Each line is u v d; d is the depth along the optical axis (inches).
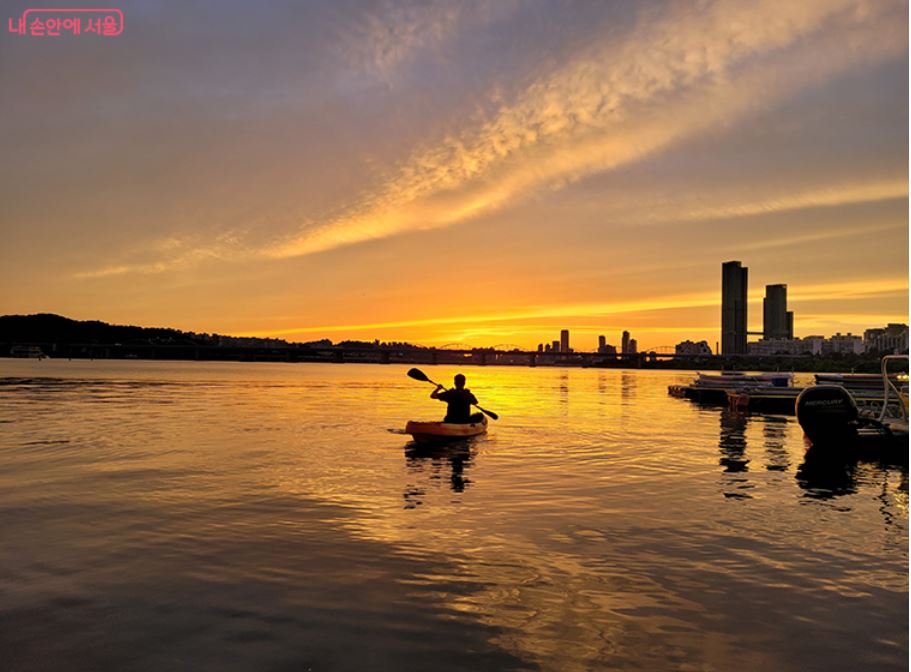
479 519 253.8
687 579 186.2
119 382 1704.0
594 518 257.4
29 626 150.4
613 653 139.6
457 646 142.0
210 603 164.9
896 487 331.0
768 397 918.4
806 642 145.8
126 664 132.7
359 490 307.9
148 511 261.3
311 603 165.5
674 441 524.1
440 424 518.3
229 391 1318.9
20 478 331.0
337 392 1336.1
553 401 1125.1
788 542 224.8
